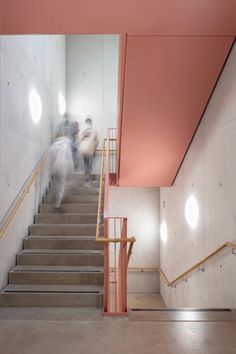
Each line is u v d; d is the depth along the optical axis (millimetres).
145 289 8312
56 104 7617
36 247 4773
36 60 5730
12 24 3184
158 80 4215
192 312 3322
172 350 2559
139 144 5371
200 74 4090
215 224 4129
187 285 5484
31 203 5258
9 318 3256
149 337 2779
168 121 4855
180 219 5992
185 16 3219
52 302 3766
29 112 5258
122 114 4789
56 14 3061
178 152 5555
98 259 4473
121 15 3148
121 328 2955
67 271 4211
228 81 3801
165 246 7508
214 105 4242
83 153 6605
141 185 6793
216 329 2932
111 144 8852
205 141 4574
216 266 4062
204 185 4598
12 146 4418
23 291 3873
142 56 3900
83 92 9070
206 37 3619
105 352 2527
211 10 3115
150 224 8367
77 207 5660
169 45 3748
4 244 4070
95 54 9141
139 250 8344
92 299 3764
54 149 5555
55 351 2551
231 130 3666
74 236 5012
